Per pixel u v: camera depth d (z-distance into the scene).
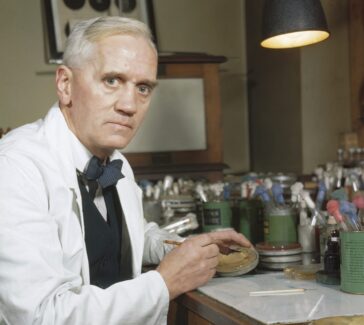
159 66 3.76
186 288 1.46
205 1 4.68
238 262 1.70
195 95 3.83
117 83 1.49
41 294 1.26
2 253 1.28
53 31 4.27
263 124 4.59
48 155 1.50
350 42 3.88
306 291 1.45
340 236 1.44
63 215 1.46
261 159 4.65
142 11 4.43
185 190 3.03
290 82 4.12
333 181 2.46
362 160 3.28
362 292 1.39
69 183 1.52
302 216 2.03
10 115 4.29
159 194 2.96
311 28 2.12
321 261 1.81
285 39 2.32
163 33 4.57
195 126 3.84
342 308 1.28
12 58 4.29
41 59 4.33
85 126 1.53
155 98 3.77
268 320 1.20
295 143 4.09
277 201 2.10
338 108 3.97
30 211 1.35
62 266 1.36
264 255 1.83
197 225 2.35
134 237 1.76
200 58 3.79
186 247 1.49
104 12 4.34
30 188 1.39
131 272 1.77
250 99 4.76
